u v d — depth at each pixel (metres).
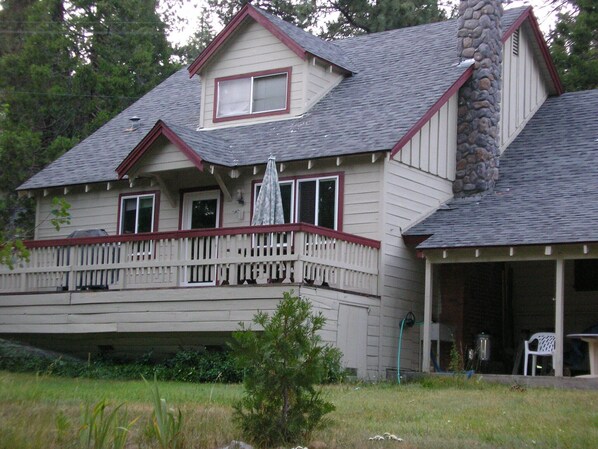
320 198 20.86
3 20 41.91
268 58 23.56
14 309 21.69
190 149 21.17
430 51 24.12
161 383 17.02
